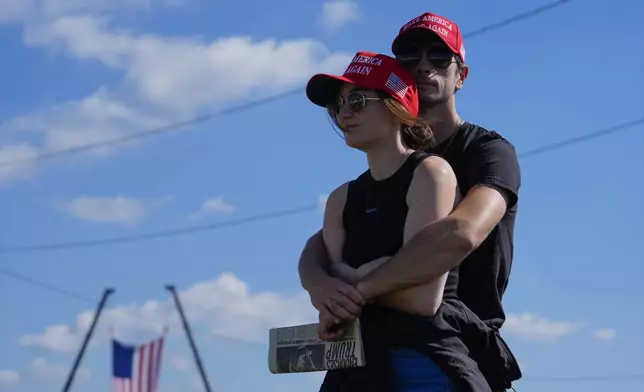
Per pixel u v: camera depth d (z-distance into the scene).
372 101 3.96
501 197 3.99
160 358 22.91
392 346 3.80
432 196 3.82
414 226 3.81
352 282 3.88
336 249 4.10
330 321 3.80
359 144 3.99
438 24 4.53
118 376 22.66
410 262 3.68
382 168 3.99
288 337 4.05
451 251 3.67
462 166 4.26
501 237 4.17
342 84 4.04
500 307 4.22
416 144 4.07
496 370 4.02
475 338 3.95
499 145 4.22
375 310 3.85
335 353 3.86
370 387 3.80
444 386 3.73
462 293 4.17
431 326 3.77
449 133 4.43
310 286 3.95
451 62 4.50
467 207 3.83
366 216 4.00
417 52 4.51
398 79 3.98
